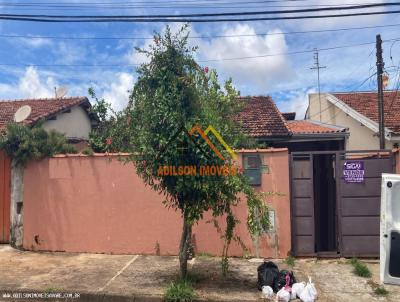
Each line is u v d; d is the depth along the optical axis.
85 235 8.85
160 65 6.27
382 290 6.35
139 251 8.68
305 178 8.33
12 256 8.57
